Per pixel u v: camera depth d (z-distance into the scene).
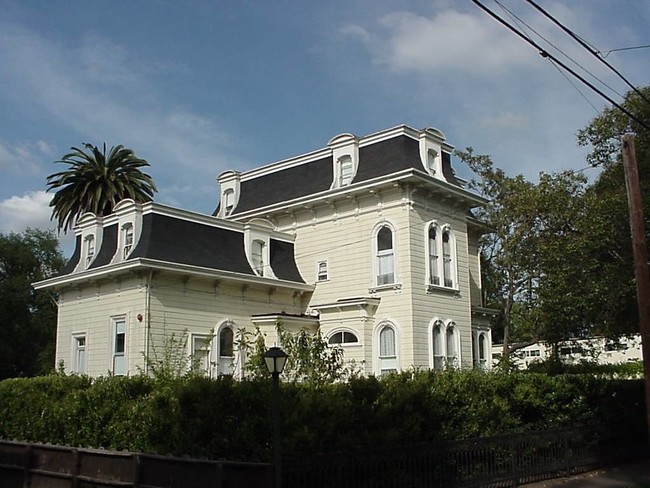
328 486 10.19
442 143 29.25
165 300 24.41
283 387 11.65
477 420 13.92
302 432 10.35
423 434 12.76
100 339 25.69
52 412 15.23
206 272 25.14
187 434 11.45
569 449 15.85
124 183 46.41
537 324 23.55
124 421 13.54
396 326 26.06
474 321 31.22
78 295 27.36
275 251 29.45
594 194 20.58
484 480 13.12
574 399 17.09
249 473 9.66
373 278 27.23
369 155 28.50
